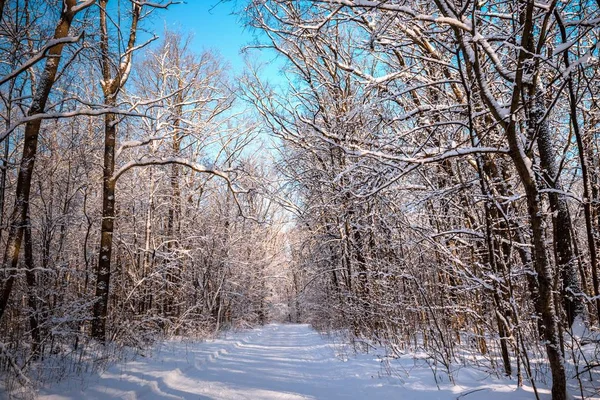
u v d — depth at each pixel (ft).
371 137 28.22
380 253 34.50
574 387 16.78
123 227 48.37
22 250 30.63
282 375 27.07
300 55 43.98
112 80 35.70
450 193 22.81
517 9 18.58
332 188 42.39
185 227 59.72
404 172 20.56
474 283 22.04
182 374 26.50
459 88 26.50
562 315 20.88
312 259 58.49
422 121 25.59
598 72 16.74
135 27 37.17
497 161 24.84
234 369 29.43
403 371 24.21
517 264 24.27
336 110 41.01
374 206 30.07
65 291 30.58
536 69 16.97
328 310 53.62
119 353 29.58
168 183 56.13
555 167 21.12
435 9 22.48
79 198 38.52
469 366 22.85
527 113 19.60
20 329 24.80
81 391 19.39
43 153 32.96
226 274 69.36
